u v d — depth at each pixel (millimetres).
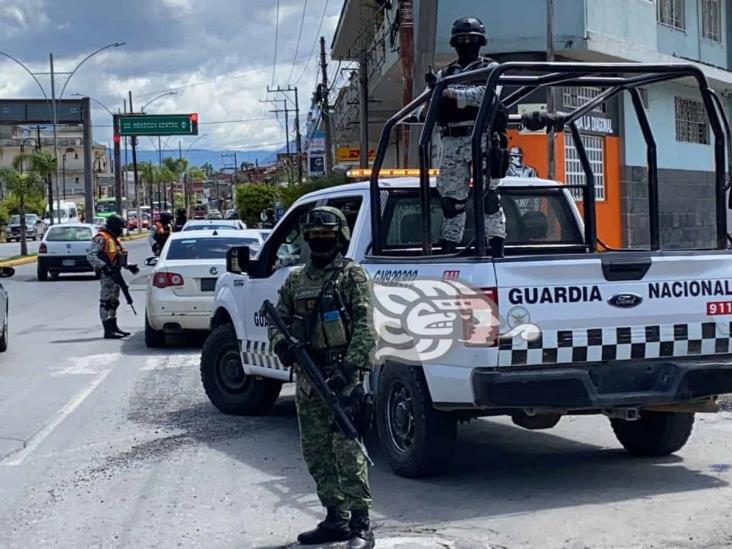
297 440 9008
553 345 6668
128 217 93938
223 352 10312
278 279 9102
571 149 23047
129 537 6363
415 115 8398
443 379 6844
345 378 5758
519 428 9375
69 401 11195
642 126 7957
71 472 8070
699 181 29406
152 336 15406
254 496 7203
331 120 47531
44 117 60562
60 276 32906
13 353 15328
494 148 7262
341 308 5883
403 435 7469
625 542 5941
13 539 6398
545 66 6777
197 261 15227
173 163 129125
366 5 30594
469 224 8227
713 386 6984
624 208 25188
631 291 6852
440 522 6402
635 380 6895
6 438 9344
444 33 21609
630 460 8031
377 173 7871
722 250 7242
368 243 8000
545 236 8766
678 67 7074
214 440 9086
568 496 6961
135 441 9133
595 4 22406
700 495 6918
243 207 62156
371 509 6719
